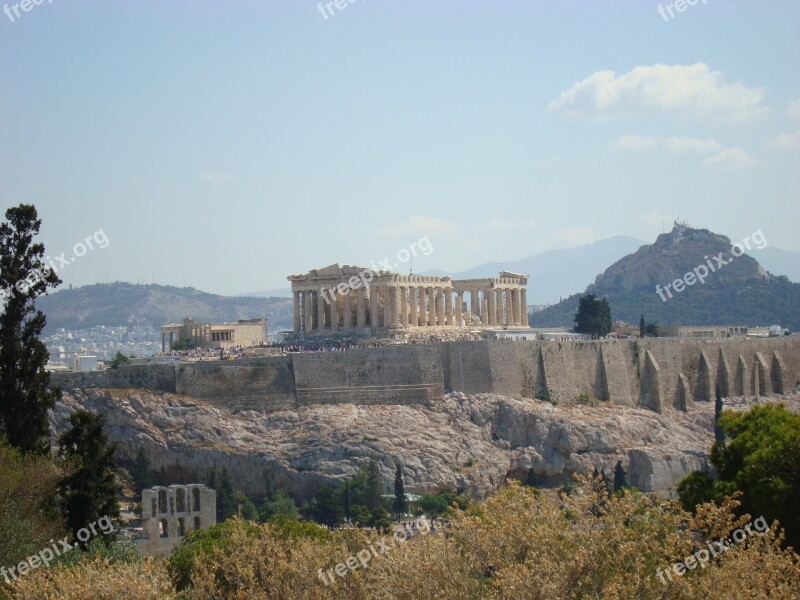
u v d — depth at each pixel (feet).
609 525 331.36
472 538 347.36
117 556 481.87
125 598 390.42
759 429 498.28
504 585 323.57
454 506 379.55
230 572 422.00
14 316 609.01
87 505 547.08
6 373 594.24
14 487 504.43
